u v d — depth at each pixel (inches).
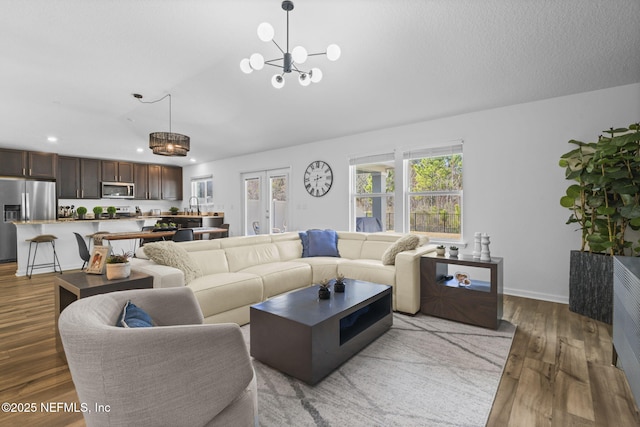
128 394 34.2
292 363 77.3
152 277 90.0
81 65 107.9
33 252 198.4
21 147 245.3
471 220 158.6
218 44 95.3
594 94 129.3
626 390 71.8
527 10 78.7
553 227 138.2
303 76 96.4
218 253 134.7
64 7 76.9
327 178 218.5
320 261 151.6
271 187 261.3
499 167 150.7
